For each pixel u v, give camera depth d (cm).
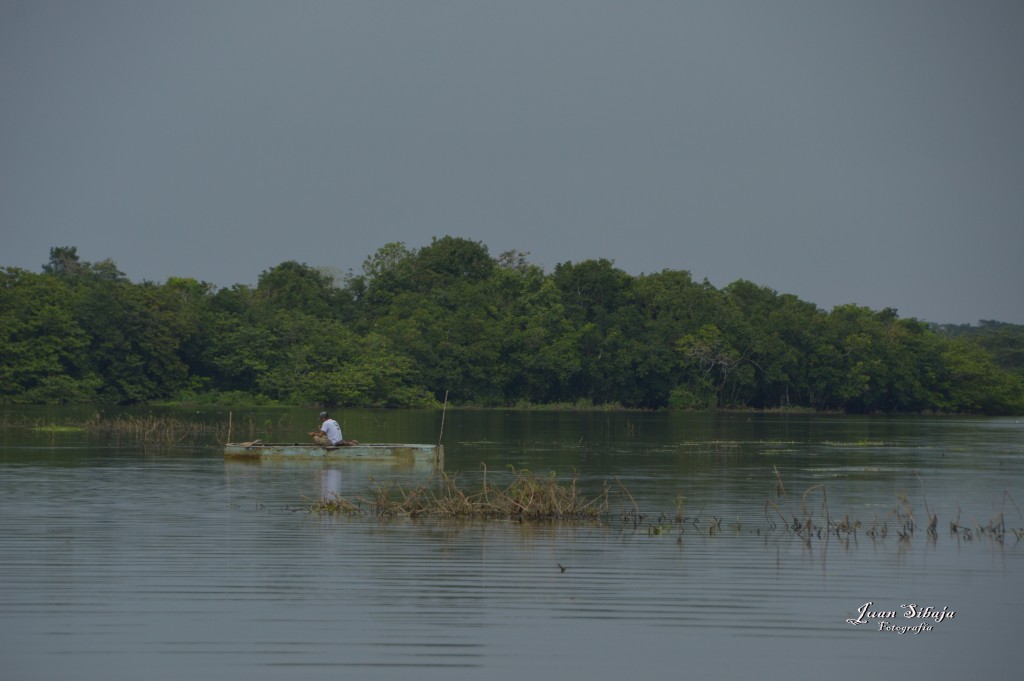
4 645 2861
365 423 12794
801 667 2795
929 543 4294
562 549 4075
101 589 3400
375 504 4941
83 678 2638
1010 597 3441
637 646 2920
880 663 2830
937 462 8106
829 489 6134
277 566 3734
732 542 4266
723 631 3059
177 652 2820
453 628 3042
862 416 19625
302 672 2692
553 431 11669
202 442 9000
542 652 2861
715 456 8419
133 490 5647
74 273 19300
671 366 19862
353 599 3316
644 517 4894
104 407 15100
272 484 5938
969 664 2830
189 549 4009
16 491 5581
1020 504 5494
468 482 6153
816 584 3578
